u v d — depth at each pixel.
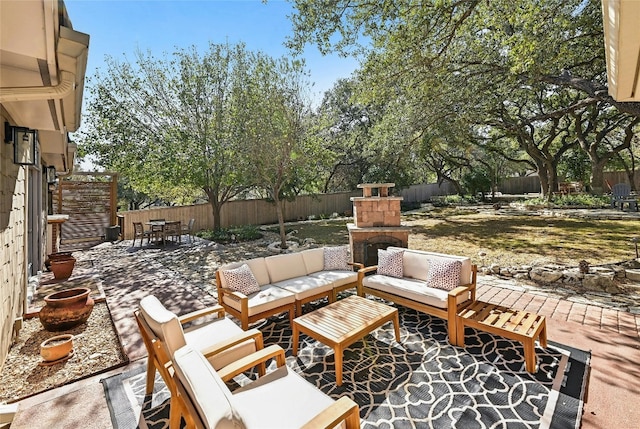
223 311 3.41
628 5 1.44
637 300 4.61
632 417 2.40
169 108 11.32
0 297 3.15
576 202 14.49
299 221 17.09
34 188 6.04
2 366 3.21
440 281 4.09
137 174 10.85
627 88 2.47
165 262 8.18
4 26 1.77
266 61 9.66
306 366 3.21
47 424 2.47
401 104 9.29
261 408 2.01
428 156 20.05
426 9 5.47
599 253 6.87
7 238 3.50
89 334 4.05
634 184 19.92
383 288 4.45
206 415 1.47
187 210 14.00
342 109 20.03
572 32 6.24
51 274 6.94
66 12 1.97
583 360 3.13
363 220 6.31
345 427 1.91
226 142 11.07
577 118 14.57
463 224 12.21
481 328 3.32
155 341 2.30
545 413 2.46
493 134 17.25
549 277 5.50
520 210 15.83
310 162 9.77
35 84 2.42
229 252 9.44
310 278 4.80
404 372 3.06
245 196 17.12
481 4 5.72
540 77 6.60
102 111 10.71
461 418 2.44
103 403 2.73
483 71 7.25
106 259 8.57
